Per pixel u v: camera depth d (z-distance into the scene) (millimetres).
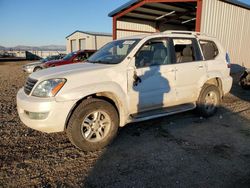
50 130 3555
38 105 3428
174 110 4797
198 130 4758
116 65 4078
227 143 4125
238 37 13234
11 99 7832
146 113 4477
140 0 11086
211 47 5695
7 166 3338
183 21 16953
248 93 8609
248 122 5277
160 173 3148
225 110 6230
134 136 4445
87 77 3742
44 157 3625
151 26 16016
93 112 3754
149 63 4461
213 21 10734
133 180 2990
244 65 14578
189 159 3535
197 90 5270
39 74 3910
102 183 2932
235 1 11773
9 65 28203
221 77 5723
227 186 2863
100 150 3857
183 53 5070
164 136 4441
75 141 3662
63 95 3492
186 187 2840
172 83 4762
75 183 2938
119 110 4105
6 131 4703
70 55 14680
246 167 3312
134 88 4215
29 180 2998
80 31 31984
